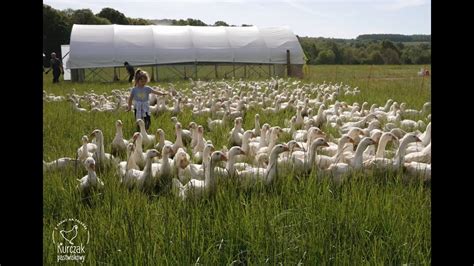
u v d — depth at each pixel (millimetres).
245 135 11406
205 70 45406
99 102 21000
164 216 6754
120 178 8820
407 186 8203
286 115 17359
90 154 10117
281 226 6457
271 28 46344
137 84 14359
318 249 5793
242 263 5926
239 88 31016
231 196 7551
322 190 7914
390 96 23109
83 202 8148
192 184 7906
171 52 42656
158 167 9227
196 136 12438
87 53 41250
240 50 43875
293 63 44781
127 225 6480
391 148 11375
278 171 8664
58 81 39281
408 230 6238
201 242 5984
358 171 8609
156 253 5797
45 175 8812
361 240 6062
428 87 26969
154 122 15711
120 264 5691
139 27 44281
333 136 13430
